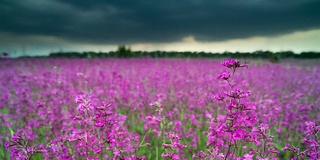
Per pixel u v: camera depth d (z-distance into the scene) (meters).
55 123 5.60
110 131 3.40
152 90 10.80
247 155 3.09
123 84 7.81
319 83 12.90
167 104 7.91
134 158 3.44
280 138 6.22
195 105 7.78
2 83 10.45
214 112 6.80
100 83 9.85
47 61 24.03
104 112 3.25
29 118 6.54
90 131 3.46
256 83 11.96
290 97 8.41
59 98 7.69
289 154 5.72
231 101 2.92
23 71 15.44
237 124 2.79
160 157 5.52
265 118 5.90
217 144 3.44
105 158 4.48
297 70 21.58
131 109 7.39
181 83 10.88
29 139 5.19
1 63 13.80
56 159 4.27
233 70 3.03
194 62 25.14
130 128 6.67
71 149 4.64
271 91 9.95
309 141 3.53
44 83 9.84
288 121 6.64
